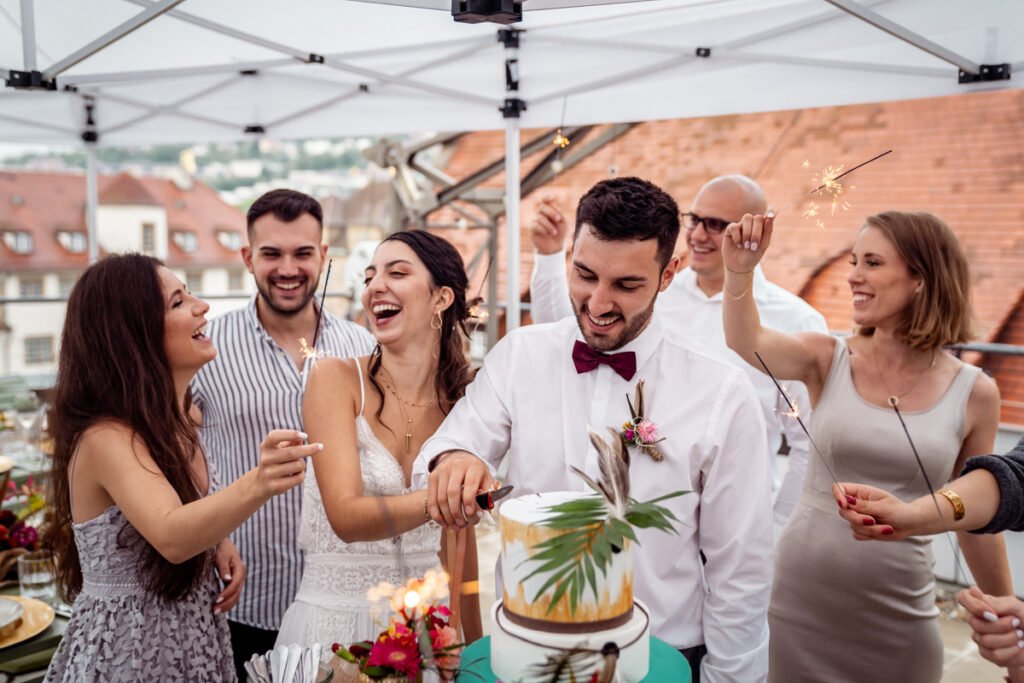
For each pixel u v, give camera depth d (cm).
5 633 209
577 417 179
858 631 214
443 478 147
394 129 404
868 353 223
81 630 170
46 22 333
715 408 174
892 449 211
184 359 174
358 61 385
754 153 913
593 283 164
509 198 362
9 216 2520
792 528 226
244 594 254
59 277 2562
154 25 343
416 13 325
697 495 176
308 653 135
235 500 145
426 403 194
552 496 122
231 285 2988
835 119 870
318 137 424
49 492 186
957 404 211
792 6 306
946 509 150
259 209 262
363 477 182
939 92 287
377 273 188
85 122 462
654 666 126
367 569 189
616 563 110
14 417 405
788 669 224
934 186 795
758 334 208
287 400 264
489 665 127
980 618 138
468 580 193
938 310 207
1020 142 766
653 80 337
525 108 360
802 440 306
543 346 186
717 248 314
